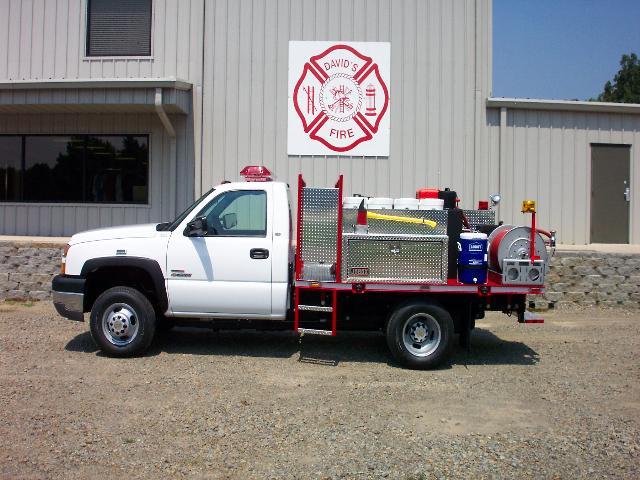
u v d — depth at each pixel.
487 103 12.42
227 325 7.52
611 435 4.98
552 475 4.21
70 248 7.38
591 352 8.05
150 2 12.77
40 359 7.15
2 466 4.18
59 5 12.91
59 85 11.66
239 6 12.45
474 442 4.79
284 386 6.26
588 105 12.59
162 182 12.70
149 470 4.17
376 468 4.26
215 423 5.09
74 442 4.63
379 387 6.30
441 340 7.00
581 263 11.30
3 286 11.44
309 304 7.22
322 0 12.39
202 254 7.19
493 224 8.18
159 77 12.51
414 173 12.45
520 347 8.34
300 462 4.34
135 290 7.29
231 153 12.49
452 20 12.45
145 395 5.83
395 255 7.04
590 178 12.80
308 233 7.09
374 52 12.38
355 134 12.42
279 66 12.44
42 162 13.03
